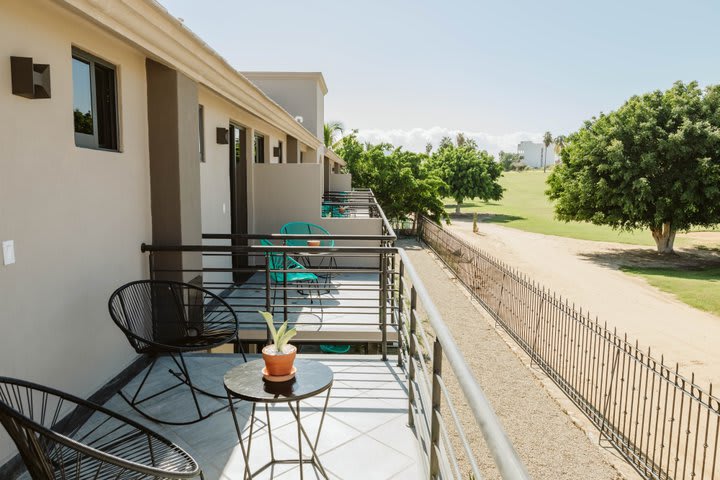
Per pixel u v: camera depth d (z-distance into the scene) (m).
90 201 3.61
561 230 34.78
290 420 3.35
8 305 2.73
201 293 5.06
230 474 2.74
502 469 0.84
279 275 6.47
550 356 8.98
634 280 18.69
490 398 7.88
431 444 2.13
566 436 6.79
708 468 6.01
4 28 2.70
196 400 3.33
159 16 3.57
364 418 3.38
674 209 23.22
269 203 8.96
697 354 10.65
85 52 3.61
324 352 7.07
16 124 2.80
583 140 24.97
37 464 1.59
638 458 6.09
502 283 11.81
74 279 3.39
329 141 30.48
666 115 23.67
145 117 4.48
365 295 7.34
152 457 2.02
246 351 6.62
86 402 2.02
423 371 2.80
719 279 18.67
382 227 8.85
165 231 4.59
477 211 51.25
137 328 4.22
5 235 2.71
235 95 6.12
